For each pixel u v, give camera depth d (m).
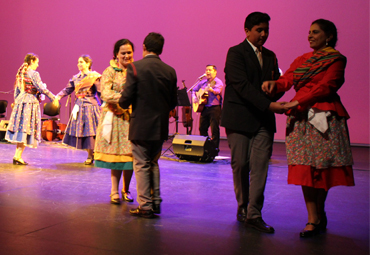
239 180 2.40
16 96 4.43
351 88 8.33
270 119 2.32
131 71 2.41
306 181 2.15
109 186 3.41
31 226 2.18
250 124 2.27
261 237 2.16
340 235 2.26
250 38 2.34
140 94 2.43
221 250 1.93
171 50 9.77
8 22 11.14
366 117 8.21
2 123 7.27
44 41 10.82
